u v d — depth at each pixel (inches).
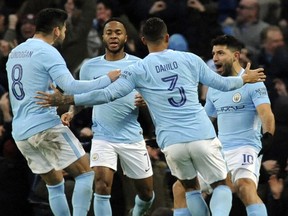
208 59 990.4
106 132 722.8
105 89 674.8
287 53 976.9
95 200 719.7
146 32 684.1
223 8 1090.1
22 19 955.3
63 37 708.0
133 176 733.3
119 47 724.0
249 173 717.9
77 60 911.7
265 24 1032.8
